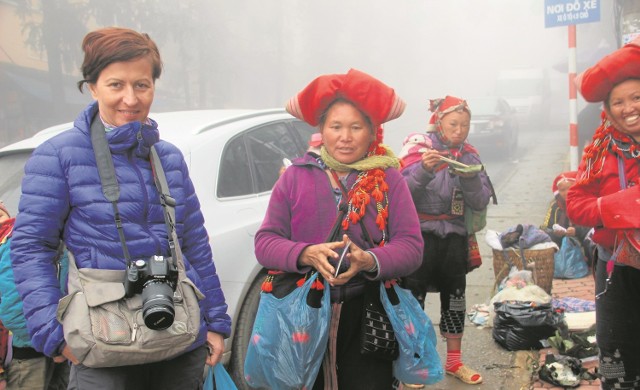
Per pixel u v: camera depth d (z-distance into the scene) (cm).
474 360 450
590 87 271
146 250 224
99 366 211
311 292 249
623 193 264
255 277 409
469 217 411
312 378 251
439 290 420
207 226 389
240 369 391
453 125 399
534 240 555
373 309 250
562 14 793
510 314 458
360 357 255
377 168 258
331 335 253
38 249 217
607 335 287
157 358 217
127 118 230
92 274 216
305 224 257
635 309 282
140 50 225
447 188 398
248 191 434
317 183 259
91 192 220
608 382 291
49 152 221
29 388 313
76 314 210
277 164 473
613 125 274
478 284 636
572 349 435
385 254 245
